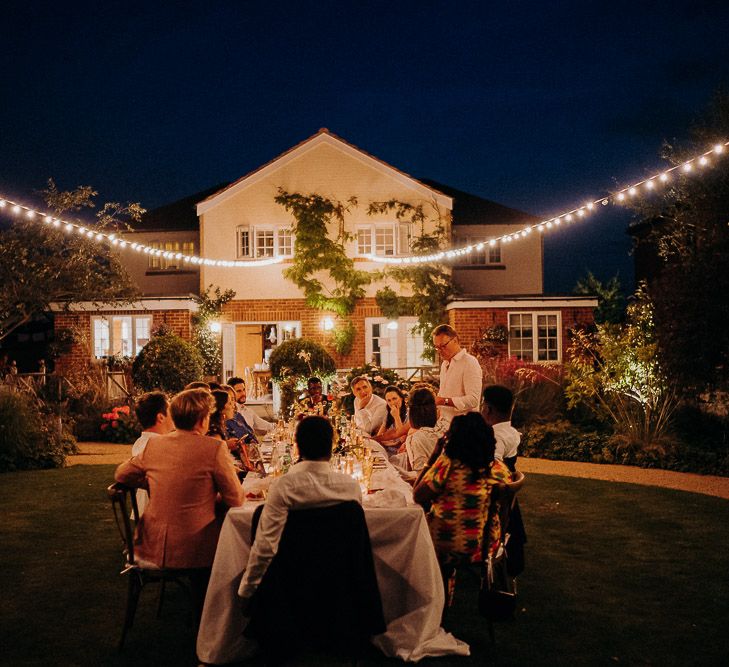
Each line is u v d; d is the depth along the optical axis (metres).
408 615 4.08
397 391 7.79
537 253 22.03
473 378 6.71
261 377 19.55
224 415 6.00
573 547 6.42
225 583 4.00
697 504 8.18
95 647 4.32
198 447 4.27
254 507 4.22
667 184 14.44
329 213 20.28
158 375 16.05
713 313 11.54
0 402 11.36
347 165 20.44
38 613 4.88
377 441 7.48
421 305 19.77
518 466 11.15
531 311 18.97
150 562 4.21
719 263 11.70
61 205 16.12
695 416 13.14
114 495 4.29
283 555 3.72
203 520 4.22
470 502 4.29
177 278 22.28
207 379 18.44
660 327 12.12
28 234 16.12
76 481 9.98
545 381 14.41
